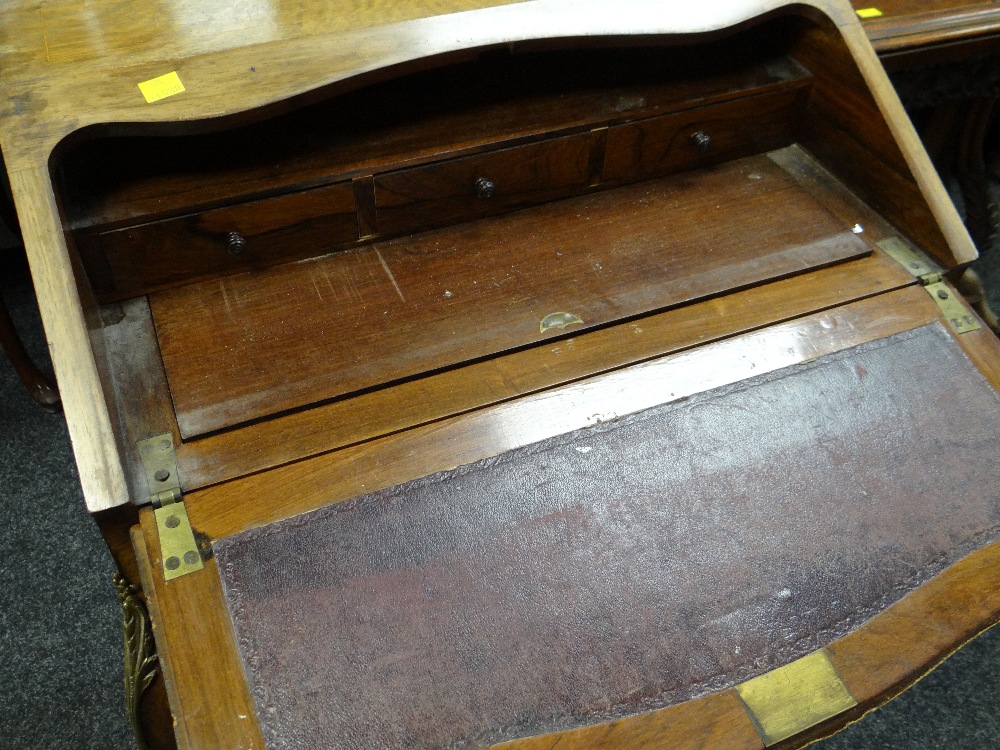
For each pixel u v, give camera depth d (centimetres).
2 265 178
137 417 80
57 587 133
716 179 111
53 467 148
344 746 64
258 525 73
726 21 97
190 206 85
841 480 81
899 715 125
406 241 99
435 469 78
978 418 87
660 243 100
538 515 76
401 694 66
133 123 79
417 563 72
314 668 66
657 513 77
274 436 79
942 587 76
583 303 93
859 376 89
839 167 110
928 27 125
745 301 95
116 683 123
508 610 71
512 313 91
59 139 77
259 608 69
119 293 89
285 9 93
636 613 72
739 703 69
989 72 133
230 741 63
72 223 82
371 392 83
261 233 91
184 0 94
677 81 106
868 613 74
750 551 76
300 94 83
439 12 92
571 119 99
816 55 107
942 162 155
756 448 82
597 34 92
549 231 101
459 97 101
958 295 98
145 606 78
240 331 87
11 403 158
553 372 86
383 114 98
